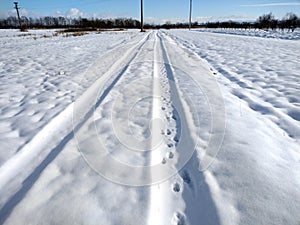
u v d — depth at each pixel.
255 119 2.95
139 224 1.43
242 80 4.90
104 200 1.63
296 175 1.85
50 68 6.41
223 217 1.48
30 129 2.68
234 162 2.05
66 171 1.95
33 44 13.90
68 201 1.61
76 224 1.43
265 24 34.12
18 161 2.10
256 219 1.46
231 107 3.36
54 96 3.92
